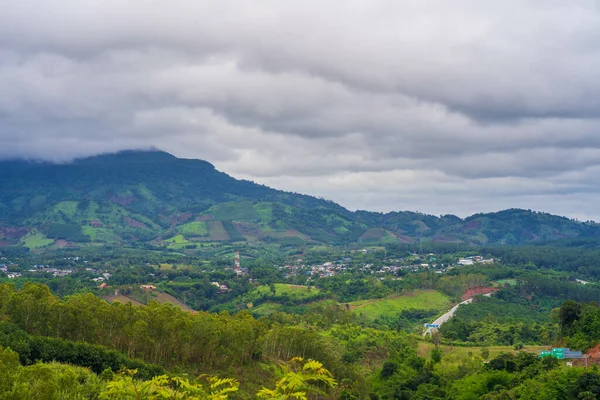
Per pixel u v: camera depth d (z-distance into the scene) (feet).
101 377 228.02
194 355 315.78
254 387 294.66
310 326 543.39
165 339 299.79
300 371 80.94
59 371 213.05
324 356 373.20
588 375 268.62
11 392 126.72
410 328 640.99
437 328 595.06
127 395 93.30
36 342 244.63
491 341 522.88
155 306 335.06
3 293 287.07
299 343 366.63
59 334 276.62
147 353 300.40
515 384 315.17
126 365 259.39
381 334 530.27
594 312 405.80
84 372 230.68
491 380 326.65
